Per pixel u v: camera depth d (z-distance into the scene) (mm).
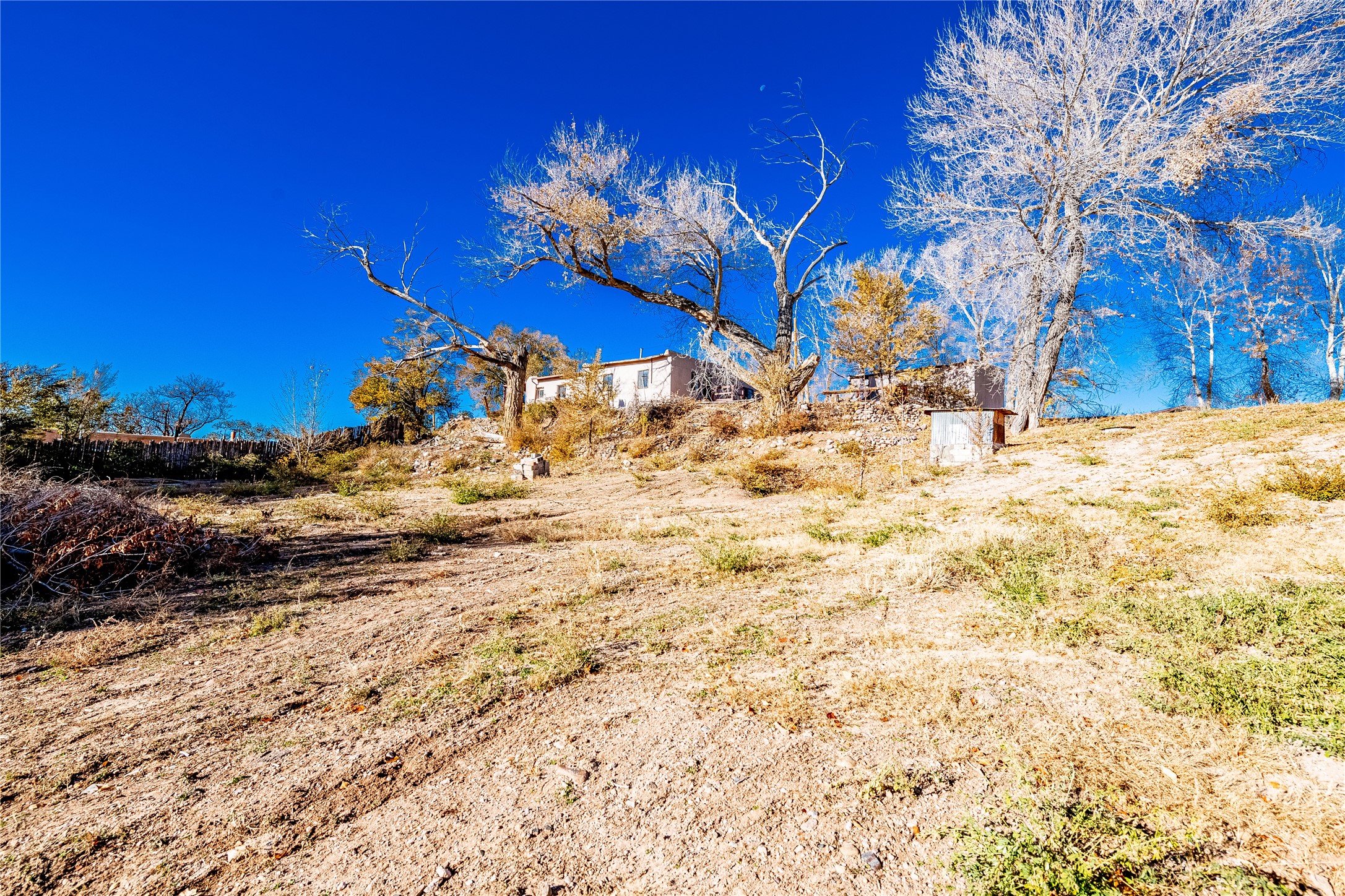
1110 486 9000
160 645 4160
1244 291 22406
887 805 2010
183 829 2088
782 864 1773
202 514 11102
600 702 2992
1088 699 2619
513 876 1798
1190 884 1550
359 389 42562
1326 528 5312
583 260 23562
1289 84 14570
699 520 9648
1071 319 18766
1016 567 4805
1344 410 12250
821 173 23688
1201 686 2545
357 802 2227
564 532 8961
